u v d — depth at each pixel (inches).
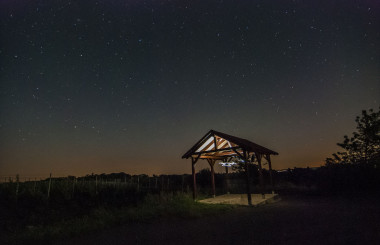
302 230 274.7
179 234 293.9
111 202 548.1
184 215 405.1
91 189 589.0
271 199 568.7
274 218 357.1
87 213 452.1
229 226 320.8
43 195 484.7
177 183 963.3
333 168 727.7
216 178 952.3
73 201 513.7
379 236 233.5
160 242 263.9
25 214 406.9
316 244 220.5
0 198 446.6
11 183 524.1
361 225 281.9
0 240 294.7
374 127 679.1
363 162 683.4
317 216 352.5
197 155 624.1
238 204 502.6
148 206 482.6
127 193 646.5
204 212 429.4
